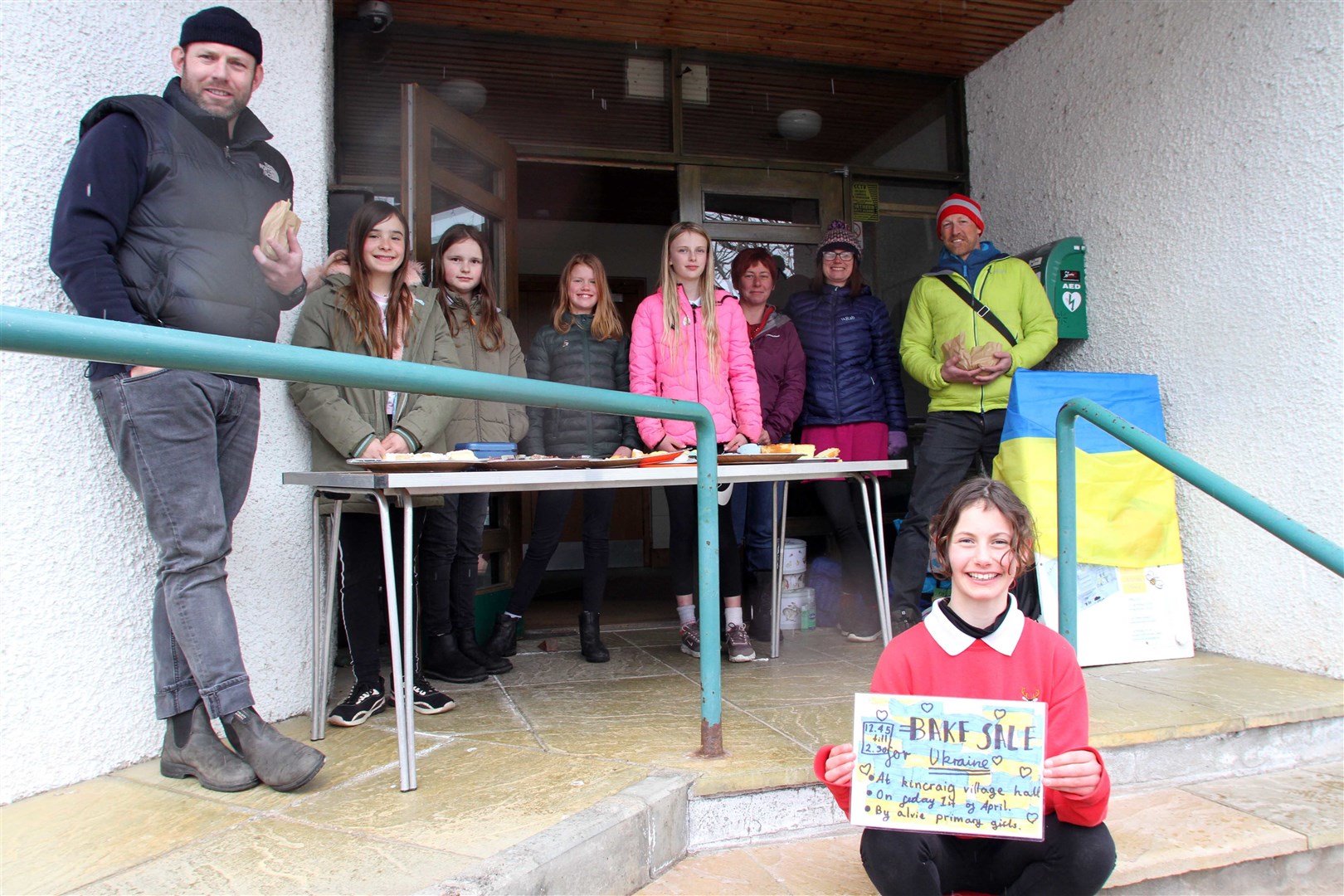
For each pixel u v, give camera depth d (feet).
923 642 4.75
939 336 10.62
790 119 13.01
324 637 6.68
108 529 6.02
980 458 11.90
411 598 5.62
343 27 10.65
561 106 12.46
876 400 11.12
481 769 5.93
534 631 11.38
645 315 9.40
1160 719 7.10
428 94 9.43
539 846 4.61
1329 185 8.38
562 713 7.32
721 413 9.37
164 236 5.48
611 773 5.78
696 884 5.25
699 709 7.39
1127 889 5.52
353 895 4.17
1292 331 8.73
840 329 11.11
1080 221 11.18
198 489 5.49
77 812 5.25
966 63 12.75
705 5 10.87
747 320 10.89
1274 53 8.84
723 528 9.36
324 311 7.31
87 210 5.10
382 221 7.37
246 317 5.82
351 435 6.77
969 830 4.28
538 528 9.57
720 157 12.32
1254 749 7.23
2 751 5.41
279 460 7.17
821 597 11.79
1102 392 9.69
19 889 4.29
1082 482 9.34
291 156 7.49
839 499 10.73
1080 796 4.26
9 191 5.63
